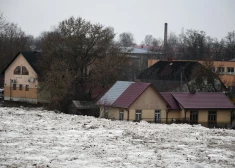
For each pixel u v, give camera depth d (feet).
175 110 210.38
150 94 204.23
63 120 175.22
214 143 136.56
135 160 106.73
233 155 118.32
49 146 120.06
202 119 212.64
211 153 119.96
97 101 220.84
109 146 123.03
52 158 105.40
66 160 103.76
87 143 126.21
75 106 226.17
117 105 205.05
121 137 139.03
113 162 103.40
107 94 218.18
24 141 126.21
